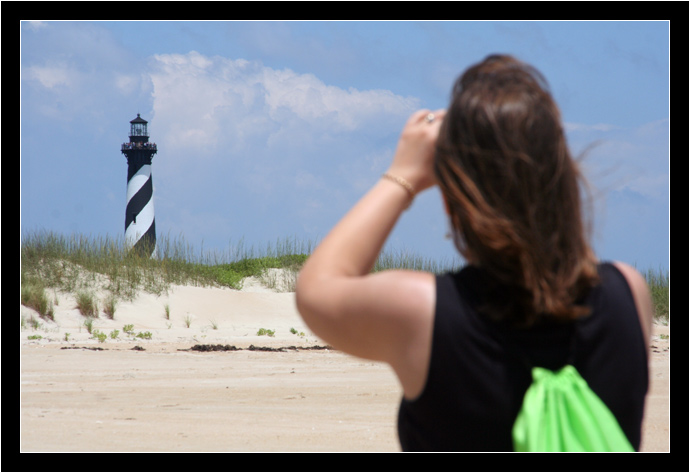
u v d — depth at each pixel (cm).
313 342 2408
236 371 1566
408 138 335
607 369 324
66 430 847
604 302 326
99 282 2850
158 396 1176
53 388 1252
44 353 1778
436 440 324
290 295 3331
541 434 317
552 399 320
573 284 323
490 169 322
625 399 325
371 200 334
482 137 323
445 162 326
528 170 321
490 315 321
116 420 930
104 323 2558
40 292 2475
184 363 1689
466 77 333
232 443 777
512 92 325
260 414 996
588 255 327
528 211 320
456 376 321
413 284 324
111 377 1415
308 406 1081
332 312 328
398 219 334
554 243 321
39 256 2830
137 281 2970
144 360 1720
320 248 333
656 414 967
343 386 1334
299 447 753
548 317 321
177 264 3306
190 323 2794
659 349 2144
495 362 321
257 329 2761
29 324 2309
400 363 325
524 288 320
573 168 326
